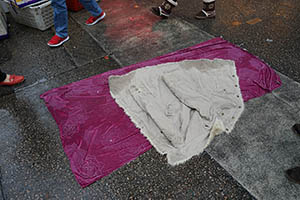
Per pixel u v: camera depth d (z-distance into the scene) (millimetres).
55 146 1988
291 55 2752
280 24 3303
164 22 3521
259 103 2201
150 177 1746
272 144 1882
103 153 1896
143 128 2039
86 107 2273
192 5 3914
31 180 1779
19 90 2561
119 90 2406
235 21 3447
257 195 1601
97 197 1660
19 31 3570
